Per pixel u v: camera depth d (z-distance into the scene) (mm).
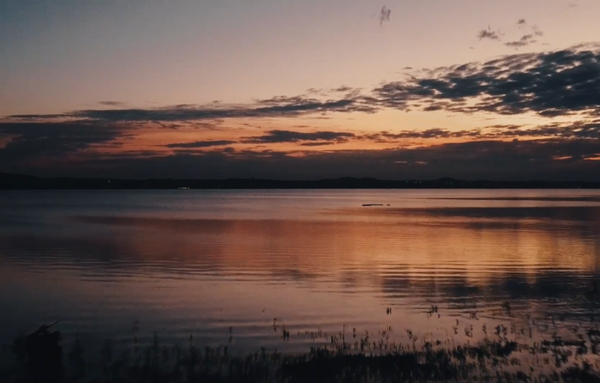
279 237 32844
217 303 14727
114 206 80375
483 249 26797
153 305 14398
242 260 22953
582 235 33812
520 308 14062
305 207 81188
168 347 10602
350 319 13078
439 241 30531
